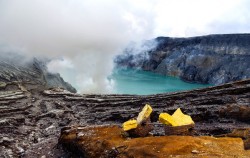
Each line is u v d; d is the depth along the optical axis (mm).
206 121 26234
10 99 42562
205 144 13781
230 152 12625
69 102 43438
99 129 19172
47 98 47469
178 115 16703
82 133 19078
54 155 20141
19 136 27344
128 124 17594
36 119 35219
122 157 14227
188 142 14039
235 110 25547
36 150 22078
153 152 13555
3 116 34875
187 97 34062
